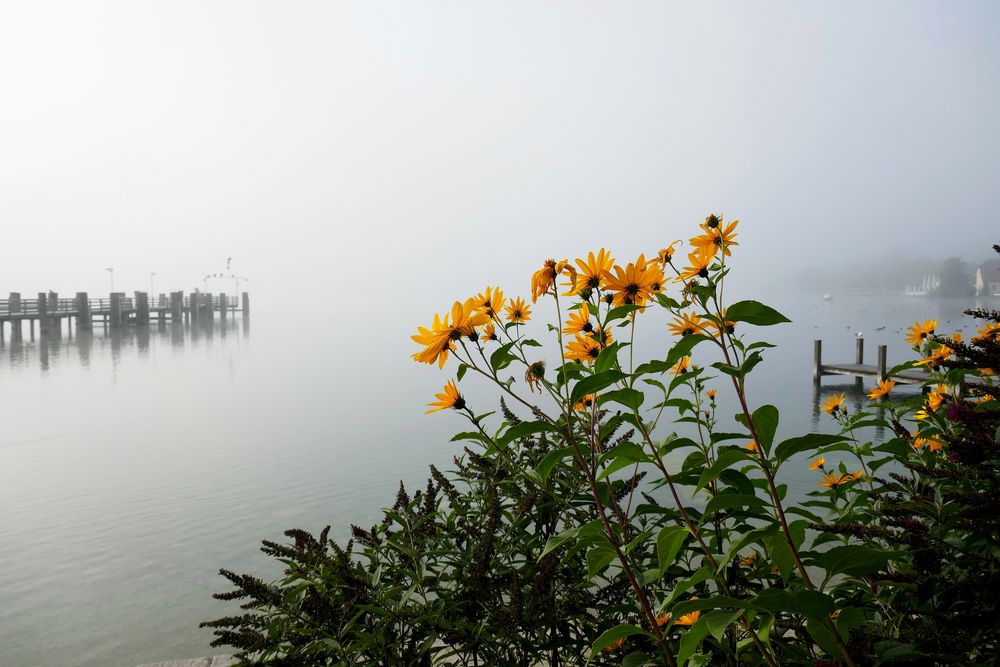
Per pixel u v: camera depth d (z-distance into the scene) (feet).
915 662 3.36
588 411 4.92
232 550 19.58
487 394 49.55
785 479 21.31
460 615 4.82
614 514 4.83
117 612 15.88
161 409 45.65
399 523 5.09
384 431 37.42
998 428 3.64
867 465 5.55
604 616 4.89
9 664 13.75
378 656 4.27
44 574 18.04
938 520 3.99
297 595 4.61
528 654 4.93
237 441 34.99
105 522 22.08
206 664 9.79
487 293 4.50
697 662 3.74
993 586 3.39
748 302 3.44
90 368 70.23
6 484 26.84
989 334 3.87
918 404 5.36
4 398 50.39
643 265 4.30
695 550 4.83
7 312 98.32
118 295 124.88
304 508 23.36
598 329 4.51
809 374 64.80
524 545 5.18
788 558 3.43
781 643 3.86
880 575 3.73
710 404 5.75
